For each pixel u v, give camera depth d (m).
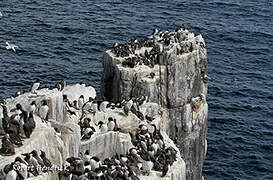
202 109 83.19
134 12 145.50
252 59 124.88
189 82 81.38
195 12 152.88
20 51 113.19
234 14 154.25
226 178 84.88
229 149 91.19
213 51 127.56
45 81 102.88
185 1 159.38
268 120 100.00
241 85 111.50
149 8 150.62
